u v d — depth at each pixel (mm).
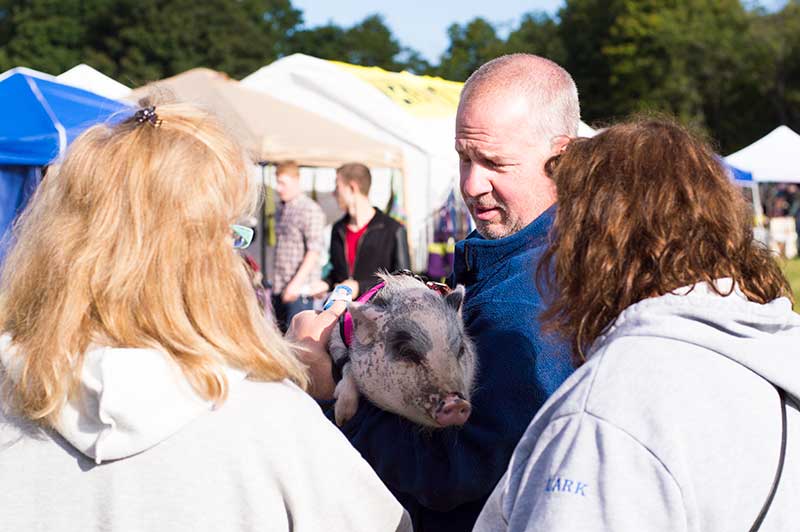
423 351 2365
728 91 50188
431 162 14781
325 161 10680
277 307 8500
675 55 49812
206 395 1777
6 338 1864
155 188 1818
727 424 1597
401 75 16578
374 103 14781
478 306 2564
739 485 1573
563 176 1875
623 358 1661
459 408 2305
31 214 1927
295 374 1973
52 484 1801
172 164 1834
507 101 2693
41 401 1764
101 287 1776
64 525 1780
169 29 54250
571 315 1803
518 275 2512
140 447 1743
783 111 49406
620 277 1747
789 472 1621
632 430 1581
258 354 1866
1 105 6445
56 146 6059
